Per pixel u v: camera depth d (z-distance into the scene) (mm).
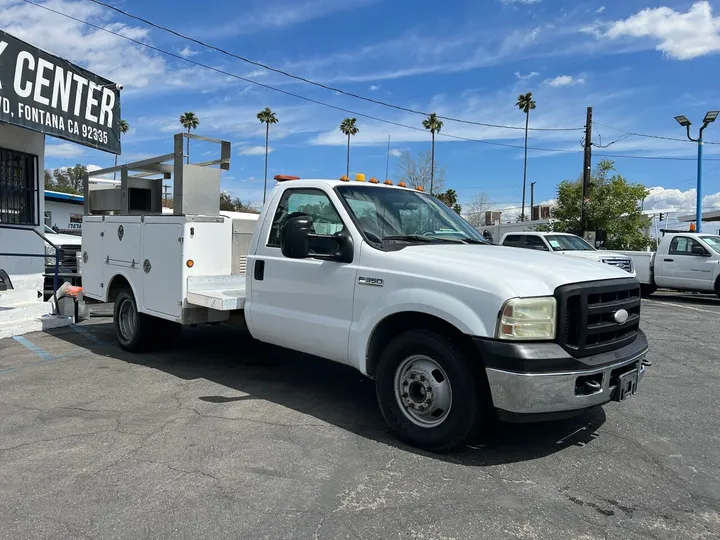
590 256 13438
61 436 4262
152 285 6398
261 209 5480
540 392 3529
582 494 3436
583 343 3715
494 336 3596
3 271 10102
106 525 3010
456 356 3801
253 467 3730
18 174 10875
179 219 5938
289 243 4371
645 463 3920
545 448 4145
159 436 4266
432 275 3959
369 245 4422
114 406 4977
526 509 3229
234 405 5020
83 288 8008
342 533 2951
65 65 9727
